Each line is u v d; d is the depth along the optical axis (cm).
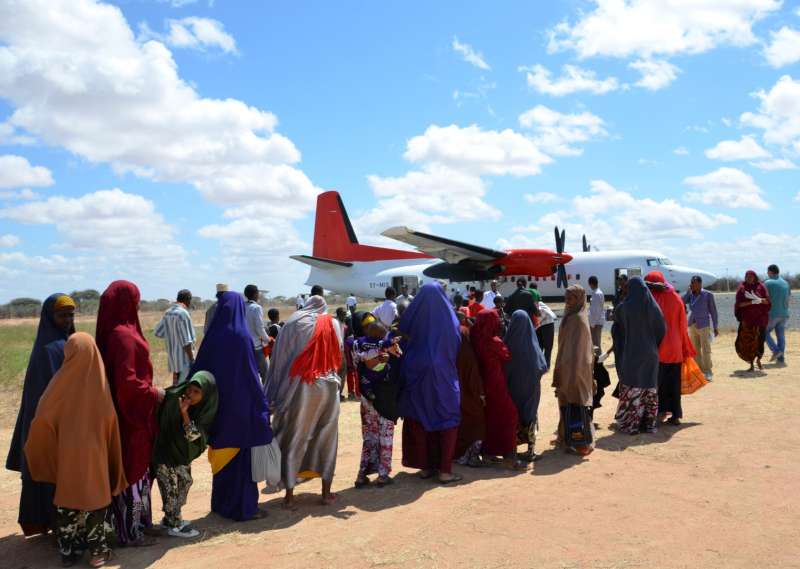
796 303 3450
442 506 443
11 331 2961
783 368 1048
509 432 542
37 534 417
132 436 371
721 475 493
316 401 444
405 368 509
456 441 541
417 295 511
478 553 356
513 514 420
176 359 812
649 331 631
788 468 502
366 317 500
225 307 420
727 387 887
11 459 392
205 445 397
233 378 411
